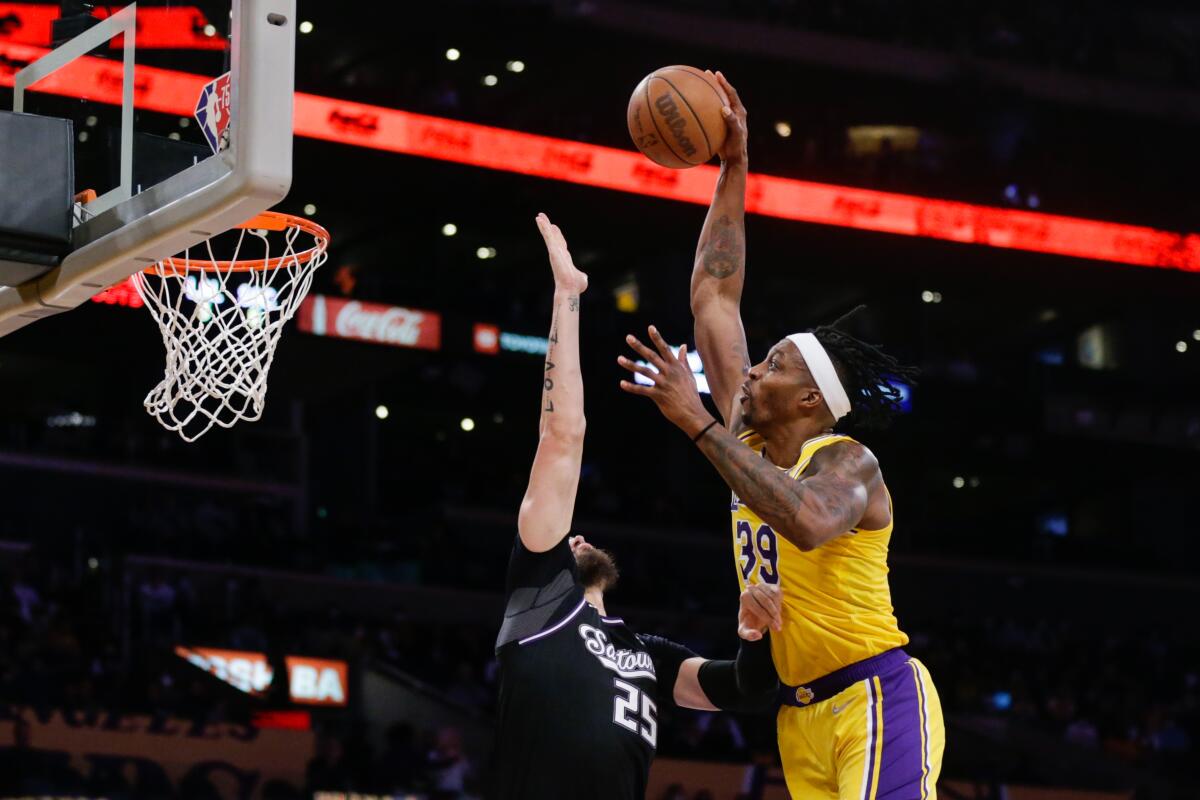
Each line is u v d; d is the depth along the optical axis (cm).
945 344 2828
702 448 333
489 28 2278
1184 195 2703
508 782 340
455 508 2314
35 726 1215
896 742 361
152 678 1445
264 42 388
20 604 1551
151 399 490
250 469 2178
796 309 2731
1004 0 2625
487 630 1952
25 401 2366
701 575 2398
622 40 2319
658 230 2369
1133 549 2720
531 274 2619
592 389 2386
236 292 545
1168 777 1862
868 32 2484
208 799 1262
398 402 2400
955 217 2472
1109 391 2653
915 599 2511
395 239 2508
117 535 1928
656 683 383
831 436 368
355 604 1992
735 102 420
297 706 1568
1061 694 2050
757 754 1550
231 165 385
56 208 445
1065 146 2670
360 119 2111
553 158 2238
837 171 2425
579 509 2350
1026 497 2912
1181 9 2742
